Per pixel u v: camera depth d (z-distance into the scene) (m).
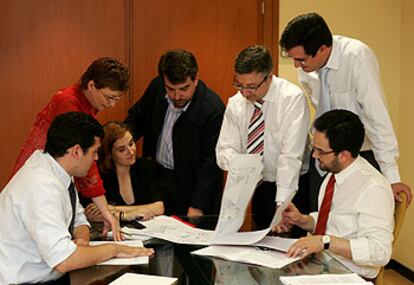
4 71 3.40
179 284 1.57
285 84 2.48
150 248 1.92
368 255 1.86
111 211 2.31
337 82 2.47
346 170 2.05
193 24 3.63
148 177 2.87
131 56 3.57
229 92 3.72
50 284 1.88
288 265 1.74
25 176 1.86
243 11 3.68
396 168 2.36
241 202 2.00
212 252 1.86
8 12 3.36
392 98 4.07
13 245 1.86
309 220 2.20
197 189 2.81
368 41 3.94
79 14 3.46
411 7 3.83
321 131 2.01
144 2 3.55
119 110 3.58
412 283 3.89
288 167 2.37
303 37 2.24
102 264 1.74
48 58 3.45
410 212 3.94
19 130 3.46
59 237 1.73
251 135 2.54
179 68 2.60
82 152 1.89
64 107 2.27
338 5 3.85
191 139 2.87
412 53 3.85
